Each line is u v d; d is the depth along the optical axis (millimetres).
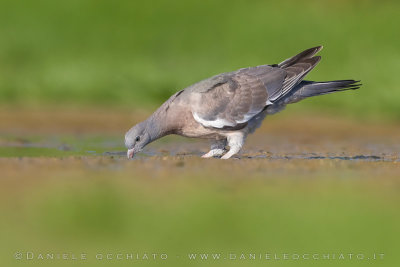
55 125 15859
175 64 20688
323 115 17719
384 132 15883
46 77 19188
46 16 22328
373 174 9445
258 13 22844
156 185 8500
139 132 10562
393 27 21719
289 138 14727
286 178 9070
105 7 22750
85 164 10070
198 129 10773
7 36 21297
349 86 11281
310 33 21688
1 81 18859
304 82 11195
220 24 22453
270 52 21234
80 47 21234
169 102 10727
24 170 9523
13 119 16359
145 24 22422
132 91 18766
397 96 18031
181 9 22984
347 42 21203
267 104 10859
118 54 21047
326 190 8281
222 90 10742
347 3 23469
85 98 18672
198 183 8688
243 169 9719
